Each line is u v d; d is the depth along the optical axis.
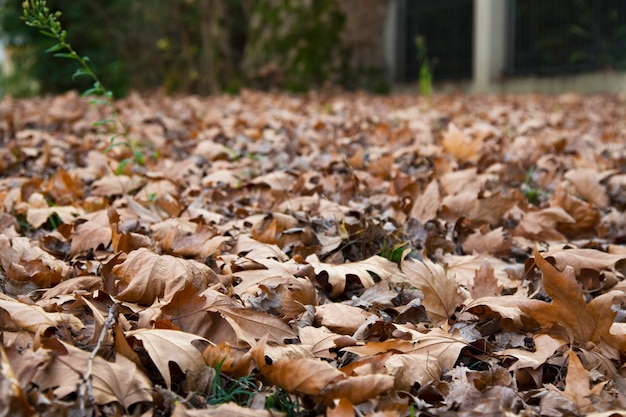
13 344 1.70
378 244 2.92
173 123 6.61
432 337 2.06
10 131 6.15
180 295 2.02
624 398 1.89
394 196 3.71
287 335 2.03
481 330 2.24
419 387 1.89
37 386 1.64
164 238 2.82
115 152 4.93
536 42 14.05
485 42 14.07
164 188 3.80
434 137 5.83
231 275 2.44
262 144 5.40
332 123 6.66
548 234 3.17
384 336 2.16
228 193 3.83
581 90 12.56
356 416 1.66
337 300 2.48
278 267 2.44
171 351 1.78
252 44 15.22
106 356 1.81
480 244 3.05
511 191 3.90
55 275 2.40
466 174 3.81
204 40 15.55
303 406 1.74
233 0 16.11
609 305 2.03
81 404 1.52
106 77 16.86
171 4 16.11
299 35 14.70
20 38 16.67
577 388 1.81
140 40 16.59
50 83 17.09
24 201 3.65
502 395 1.76
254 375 1.85
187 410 1.55
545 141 5.24
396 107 9.21
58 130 6.59
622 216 3.50
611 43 13.42
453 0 15.21
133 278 2.19
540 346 2.08
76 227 2.82
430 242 3.00
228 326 2.00
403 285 2.50
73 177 4.08
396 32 15.68
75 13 16.14
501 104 9.63
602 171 4.56
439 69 15.71
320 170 4.48
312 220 3.14
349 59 15.02
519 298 2.31
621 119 7.52
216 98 12.30
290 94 13.35
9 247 2.57
